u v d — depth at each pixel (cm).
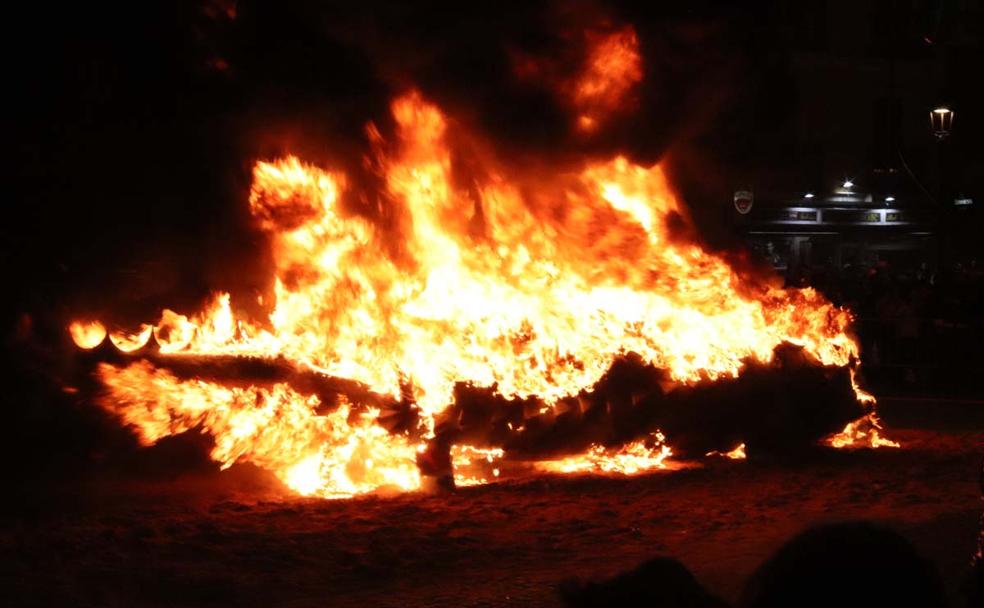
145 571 698
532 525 839
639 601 225
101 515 843
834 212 3075
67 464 955
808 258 3133
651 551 754
